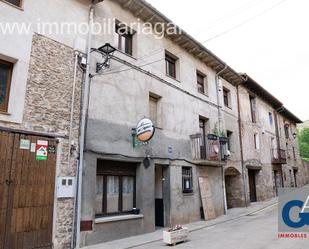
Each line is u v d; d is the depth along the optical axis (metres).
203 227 10.79
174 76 13.19
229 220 12.49
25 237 6.57
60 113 7.74
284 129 28.38
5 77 7.05
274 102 25.16
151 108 11.39
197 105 13.94
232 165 16.48
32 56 7.36
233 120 17.66
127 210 9.61
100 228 8.23
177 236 7.98
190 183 12.63
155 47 11.83
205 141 14.44
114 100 9.40
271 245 7.12
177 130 12.18
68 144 7.80
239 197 16.94
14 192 6.53
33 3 7.65
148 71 11.12
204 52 14.48
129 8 10.75
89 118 8.45
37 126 7.17
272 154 23.50
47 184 7.18
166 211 11.01
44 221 6.97
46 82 7.55
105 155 8.73
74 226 7.55
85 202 7.93
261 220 11.77
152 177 10.32
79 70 8.48
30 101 7.13
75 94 8.23
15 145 6.70
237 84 18.95
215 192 14.13
